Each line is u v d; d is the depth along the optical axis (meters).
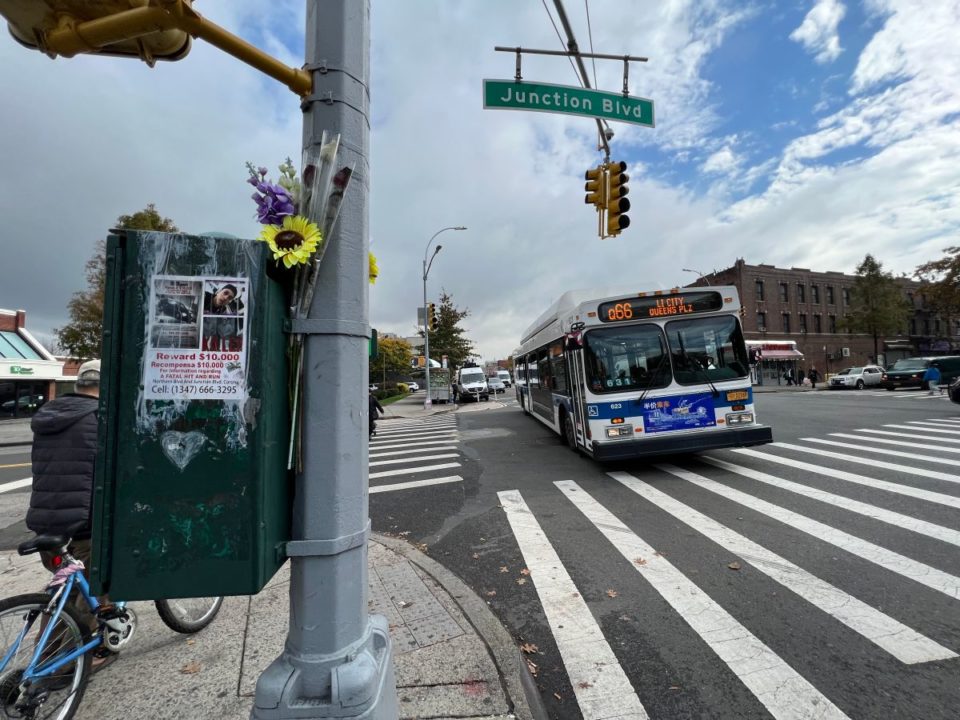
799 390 34.94
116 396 1.76
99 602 2.96
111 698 2.71
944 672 2.86
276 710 1.77
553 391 12.18
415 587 4.16
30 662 2.46
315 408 1.92
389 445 13.48
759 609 3.67
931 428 11.91
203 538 1.74
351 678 1.79
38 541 2.65
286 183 1.95
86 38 1.79
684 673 2.98
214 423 1.76
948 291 32.31
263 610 3.74
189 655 3.12
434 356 42.81
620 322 8.06
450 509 6.82
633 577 4.32
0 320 31.86
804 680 2.86
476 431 15.83
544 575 4.46
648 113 8.27
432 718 2.49
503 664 3.01
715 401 7.91
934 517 5.45
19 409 31.22
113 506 1.74
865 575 4.13
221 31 1.77
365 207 2.10
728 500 6.45
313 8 2.09
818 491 6.66
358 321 2.02
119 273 1.77
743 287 43.44
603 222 11.01
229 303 1.78
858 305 42.69
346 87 2.05
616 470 8.58
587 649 3.28
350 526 1.95
